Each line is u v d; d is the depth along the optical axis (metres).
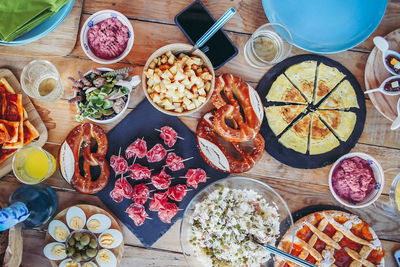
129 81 1.20
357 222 1.31
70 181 1.26
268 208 1.31
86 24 1.20
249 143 1.37
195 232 1.28
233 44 1.28
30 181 1.23
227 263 1.27
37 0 1.08
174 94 1.15
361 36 1.28
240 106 1.37
